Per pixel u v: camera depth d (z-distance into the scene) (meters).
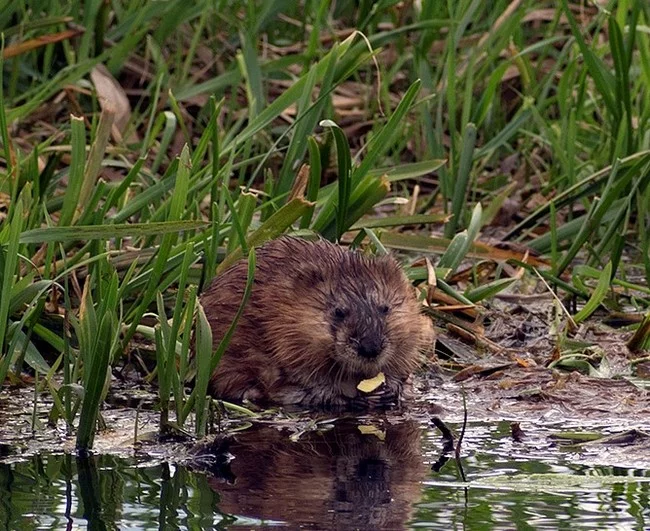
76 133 10.46
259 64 15.45
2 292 8.71
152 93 15.99
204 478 7.25
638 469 7.52
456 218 13.44
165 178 11.12
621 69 13.40
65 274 9.28
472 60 14.58
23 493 6.93
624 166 13.20
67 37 14.23
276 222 10.38
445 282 11.73
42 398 9.34
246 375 10.03
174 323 8.29
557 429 8.67
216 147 10.91
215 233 10.02
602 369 10.30
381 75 16.44
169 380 8.34
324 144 12.02
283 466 7.57
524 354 10.95
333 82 12.62
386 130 11.26
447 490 7.02
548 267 13.03
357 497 6.83
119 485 7.11
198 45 16.98
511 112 17.05
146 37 16.53
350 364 9.73
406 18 17.33
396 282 10.42
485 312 11.80
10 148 11.68
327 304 9.95
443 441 8.29
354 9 18.31
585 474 7.39
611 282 12.00
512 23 15.10
